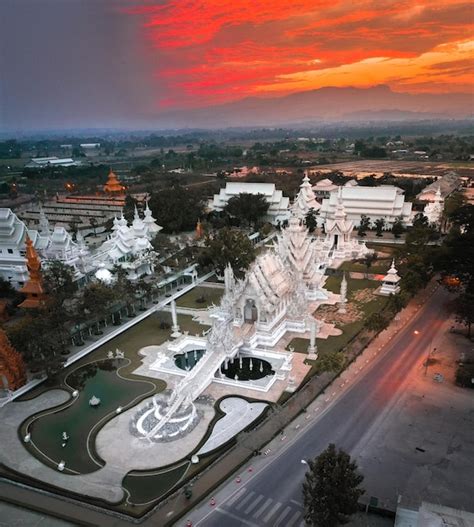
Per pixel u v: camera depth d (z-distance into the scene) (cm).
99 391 7400
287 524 4725
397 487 5150
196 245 14638
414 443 5875
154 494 5181
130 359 8381
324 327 9394
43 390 7500
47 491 5303
